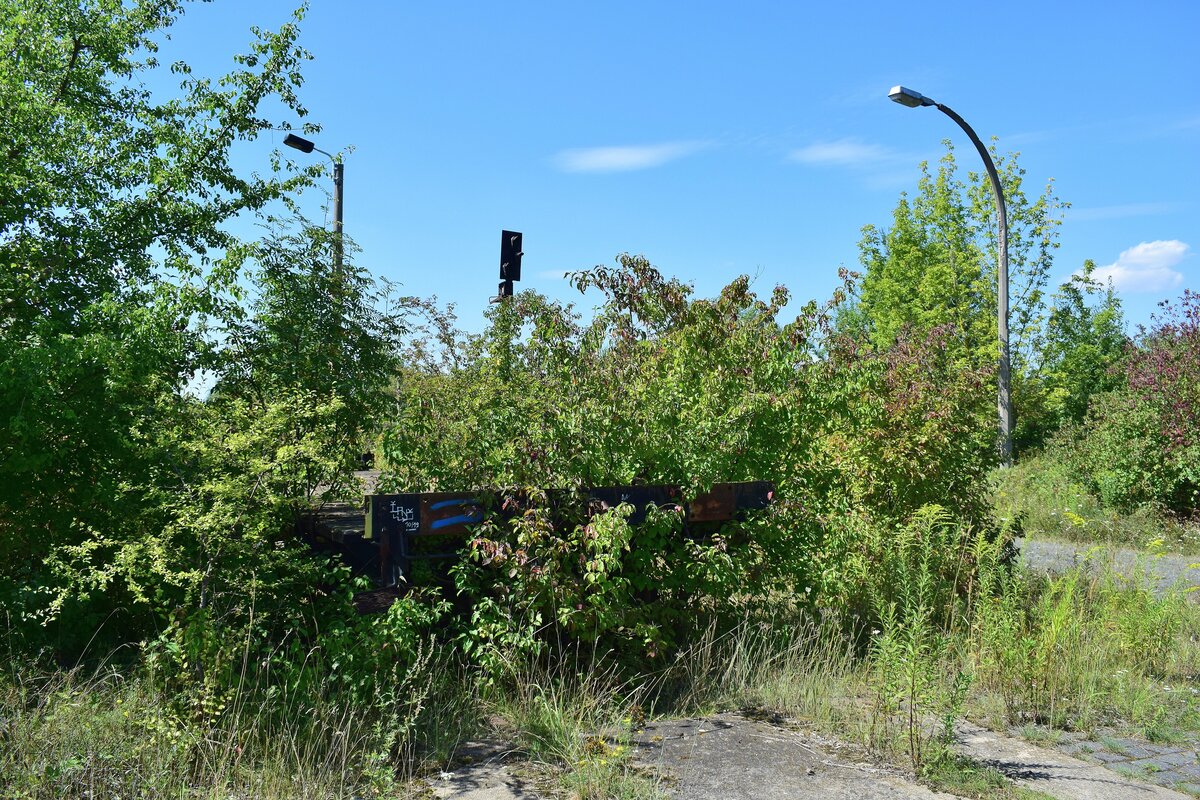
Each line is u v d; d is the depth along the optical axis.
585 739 5.17
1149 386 14.96
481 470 6.42
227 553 5.12
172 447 5.46
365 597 5.78
